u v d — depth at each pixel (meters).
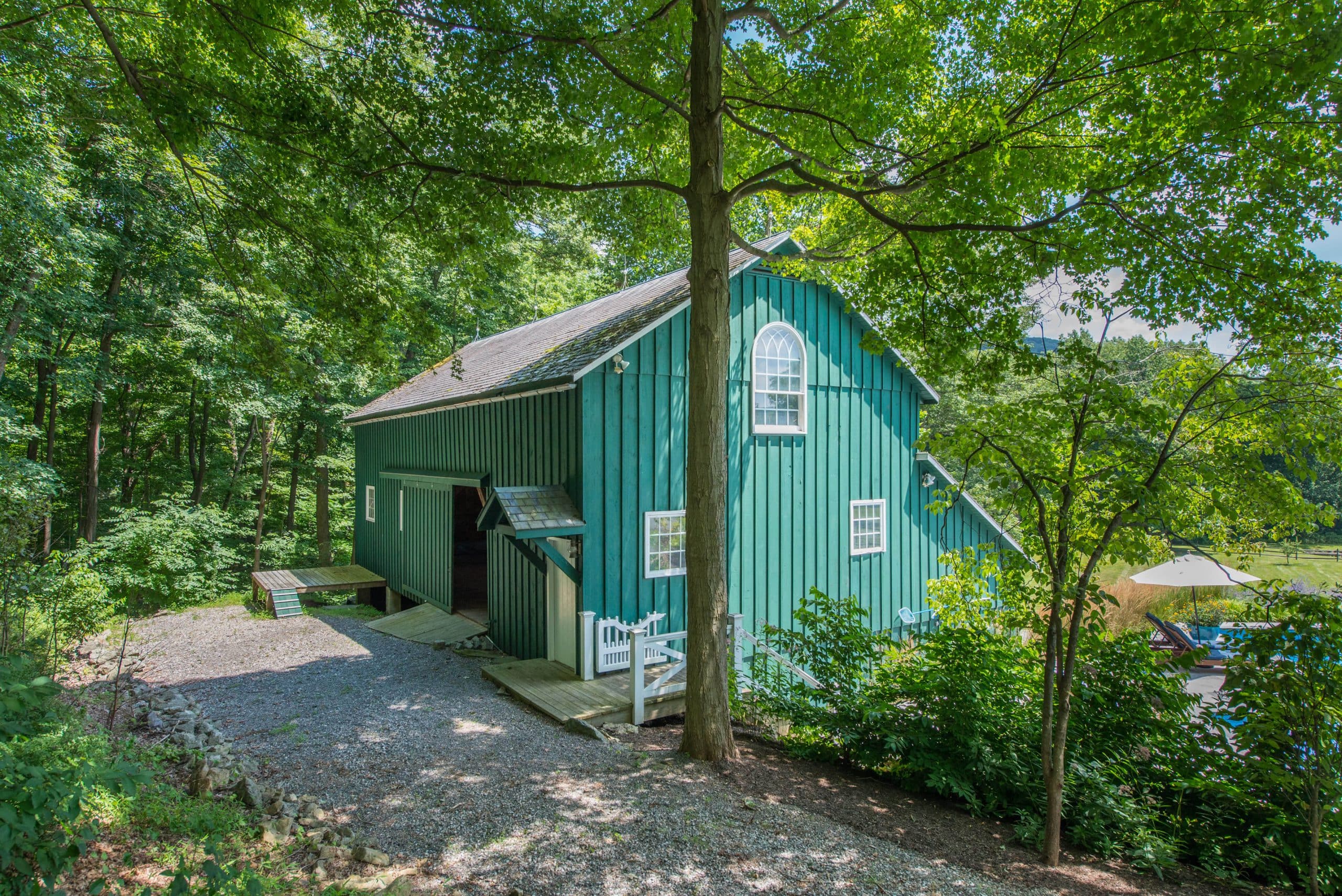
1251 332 5.35
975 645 6.29
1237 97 5.05
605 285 26.67
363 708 7.99
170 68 6.59
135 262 16.05
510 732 7.17
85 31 7.60
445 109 7.02
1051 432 4.99
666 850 4.57
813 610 11.30
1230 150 5.41
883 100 7.29
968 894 4.19
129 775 2.95
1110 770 5.54
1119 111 5.98
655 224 9.21
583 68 7.18
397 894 3.73
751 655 10.39
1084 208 6.28
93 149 13.47
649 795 5.54
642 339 9.63
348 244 7.97
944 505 5.70
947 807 5.89
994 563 5.75
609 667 9.16
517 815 5.05
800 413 11.34
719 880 4.20
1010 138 6.47
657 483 9.77
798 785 6.09
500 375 11.92
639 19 7.02
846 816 5.45
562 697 8.20
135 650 10.82
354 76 6.78
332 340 8.87
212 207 8.56
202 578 17.34
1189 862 5.18
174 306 16.53
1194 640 12.72
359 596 17.75
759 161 8.95
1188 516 5.44
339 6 6.38
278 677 9.43
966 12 6.56
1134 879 4.71
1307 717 4.28
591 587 9.16
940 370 7.36
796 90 7.75
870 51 7.08
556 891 3.99
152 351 17.05
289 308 14.23
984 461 5.18
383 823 4.86
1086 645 5.37
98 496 21.48
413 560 14.87
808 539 11.38
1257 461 4.95
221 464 23.38
